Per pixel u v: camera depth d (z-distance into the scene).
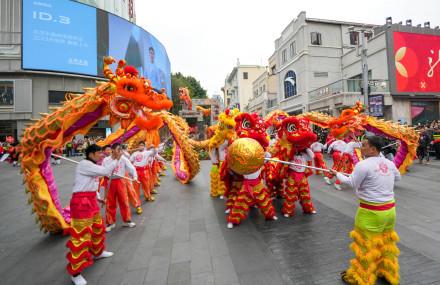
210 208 6.02
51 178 4.55
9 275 3.38
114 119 3.98
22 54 17.80
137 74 3.95
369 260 2.68
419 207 5.41
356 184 2.73
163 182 9.52
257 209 5.75
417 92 18.06
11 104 19.38
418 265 3.17
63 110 4.03
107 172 3.40
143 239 4.33
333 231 4.36
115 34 22.25
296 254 3.60
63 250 4.10
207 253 3.74
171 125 8.40
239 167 4.38
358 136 8.62
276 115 6.96
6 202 7.32
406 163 7.91
